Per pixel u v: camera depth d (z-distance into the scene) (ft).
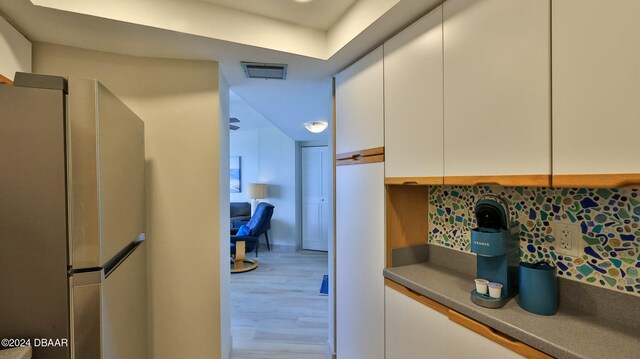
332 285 7.52
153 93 5.95
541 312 3.52
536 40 3.06
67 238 3.21
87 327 3.34
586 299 3.61
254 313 10.19
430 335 4.34
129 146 4.60
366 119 5.80
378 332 5.50
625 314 3.30
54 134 3.13
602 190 3.50
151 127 5.95
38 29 4.76
